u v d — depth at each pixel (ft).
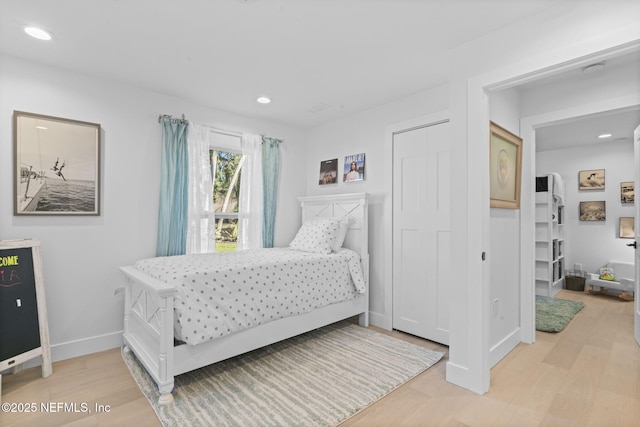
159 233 9.83
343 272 10.23
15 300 7.11
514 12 6.05
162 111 10.07
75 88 8.59
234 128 11.84
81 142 8.62
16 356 6.94
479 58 6.87
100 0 5.73
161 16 6.23
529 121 9.48
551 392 6.77
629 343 9.46
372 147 11.43
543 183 15.58
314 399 6.48
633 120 12.72
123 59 7.95
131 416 5.95
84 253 8.71
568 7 5.68
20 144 7.80
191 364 6.73
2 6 5.88
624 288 14.53
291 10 6.04
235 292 7.52
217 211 11.62
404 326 10.33
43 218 8.15
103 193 9.02
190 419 5.82
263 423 5.73
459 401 6.45
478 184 6.77
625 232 16.12
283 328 8.55
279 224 13.12
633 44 5.08
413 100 10.21
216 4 5.87
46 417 5.90
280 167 13.17
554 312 12.41
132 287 8.54
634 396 6.60
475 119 6.87
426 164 9.86
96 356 8.54
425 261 9.82
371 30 6.70
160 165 10.00
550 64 5.86
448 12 6.07
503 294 8.54
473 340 6.82
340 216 11.94
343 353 8.73
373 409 6.20
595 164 17.03
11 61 7.77
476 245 6.77
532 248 9.50
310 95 10.24
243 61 8.05
